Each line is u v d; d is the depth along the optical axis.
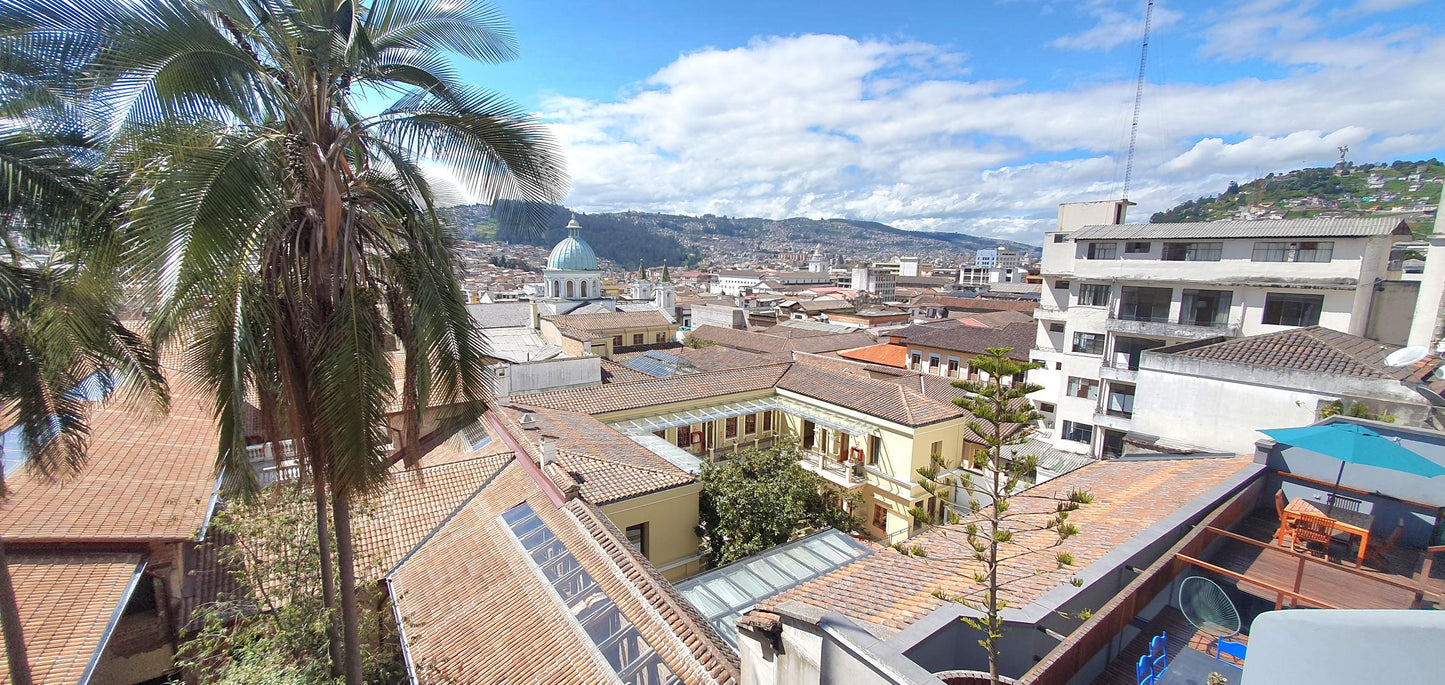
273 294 9.83
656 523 20.39
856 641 6.55
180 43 7.92
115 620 13.20
